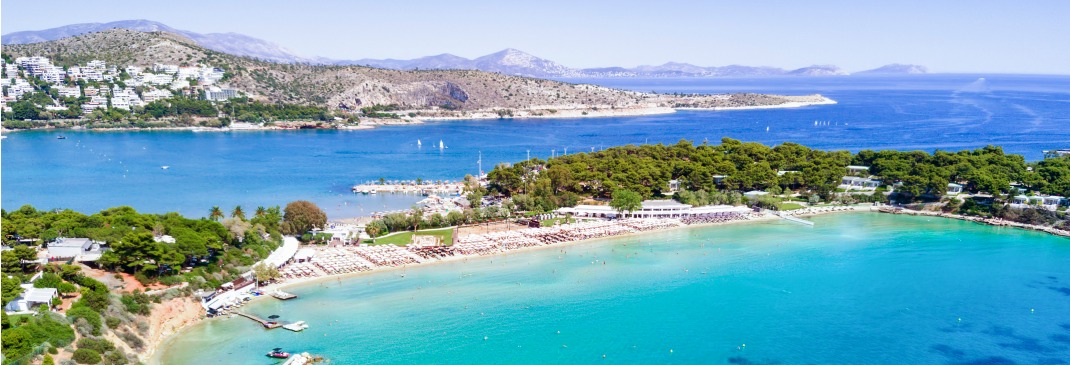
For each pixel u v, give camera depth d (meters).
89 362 135.12
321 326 171.62
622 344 165.62
